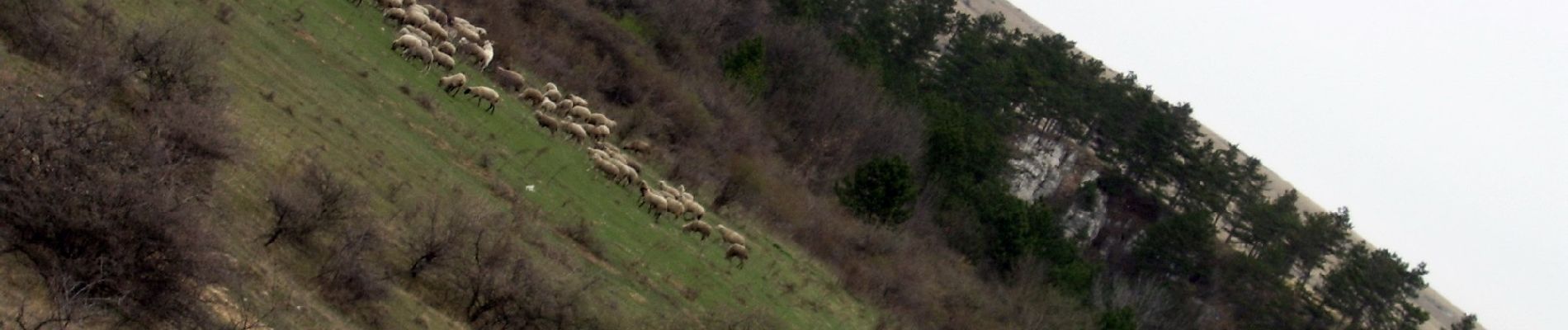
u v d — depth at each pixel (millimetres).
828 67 185500
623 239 85562
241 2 83188
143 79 55750
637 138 128125
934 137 181625
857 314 104562
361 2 102625
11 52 52781
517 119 100250
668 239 92000
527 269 60812
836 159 172000
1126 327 150000
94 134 44156
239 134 58594
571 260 73000
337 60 85062
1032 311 145000
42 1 56625
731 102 161750
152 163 44938
